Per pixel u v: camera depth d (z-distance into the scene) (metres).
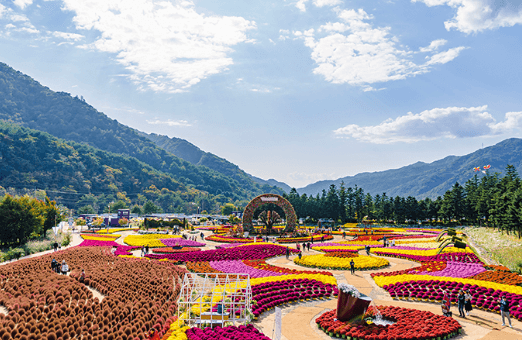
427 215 150.25
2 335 20.19
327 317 25.45
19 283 33.56
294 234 91.94
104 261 48.56
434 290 32.25
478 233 92.56
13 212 69.94
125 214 169.25
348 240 85.31
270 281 35.75
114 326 23.05
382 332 22.31
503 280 35.75
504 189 115.81
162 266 44.53
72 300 27.83
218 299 27.58
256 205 94.12
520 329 23.84
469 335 22.86
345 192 169.62
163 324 24.11
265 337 20.16
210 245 75.56
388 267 47.56
